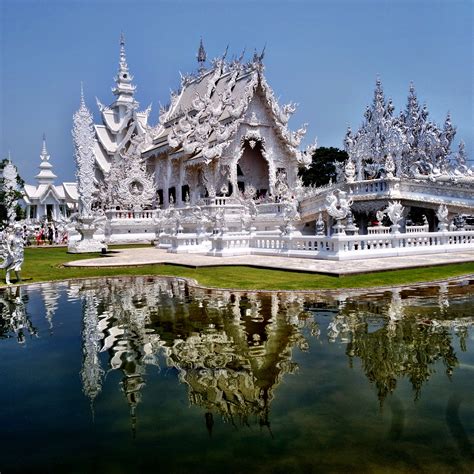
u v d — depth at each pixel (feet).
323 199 106.42
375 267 55.31
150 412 18.13
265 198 141.79
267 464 14.25
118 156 184.55
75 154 112.68
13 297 45.39
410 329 29.12
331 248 66.03
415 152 165.89
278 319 32.50
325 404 18.42
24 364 24.31
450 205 101.19
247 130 146.41
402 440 15.47
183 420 17.39
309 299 39.27
